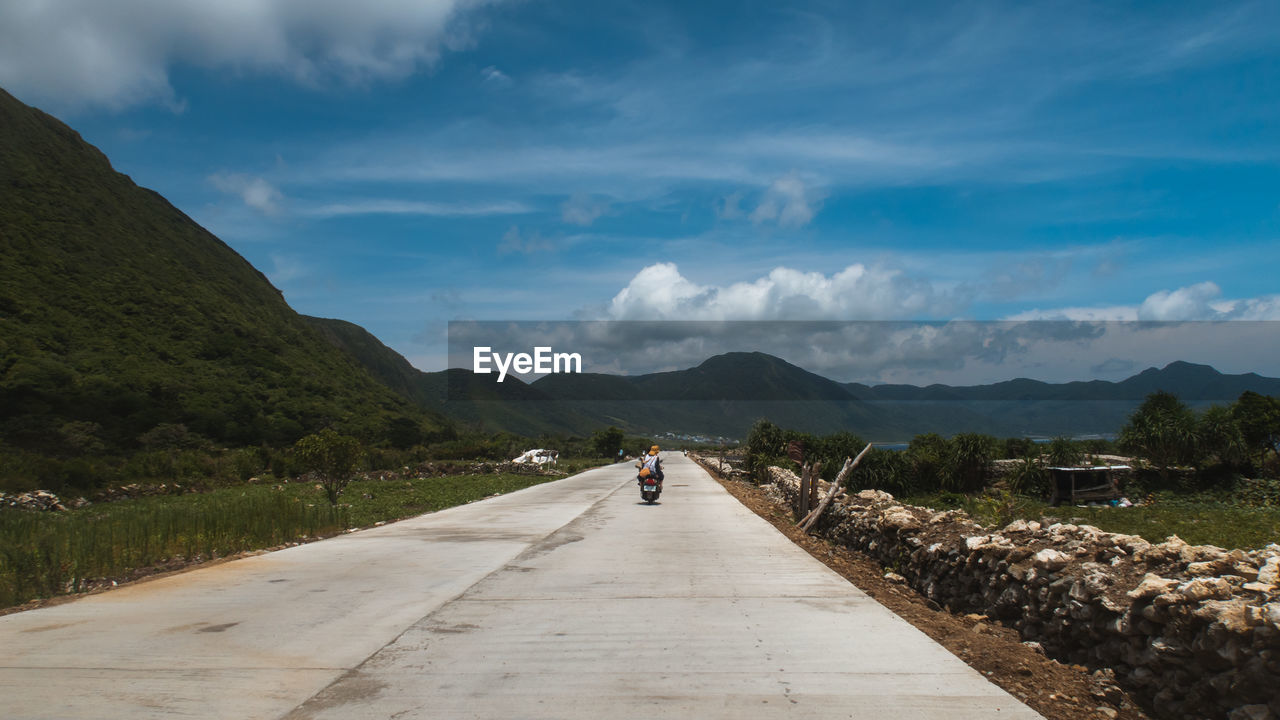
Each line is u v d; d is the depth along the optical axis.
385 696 4.00
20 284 60.41
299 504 13.83
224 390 59.34
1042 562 5.20
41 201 75.25
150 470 30.73
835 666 4.48
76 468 26.41
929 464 30.34
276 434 54.94
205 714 3.74
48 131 92.19
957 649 4.99
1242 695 3.39
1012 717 3.62
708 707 3.78
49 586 7.24
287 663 4.62
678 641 5.09
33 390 45.62
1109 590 4.42
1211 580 3.80
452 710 3.78
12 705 3.86
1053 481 27.20
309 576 7.82
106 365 54.31
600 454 81.12
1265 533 10.84
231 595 6.80
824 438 31.72
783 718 3.62
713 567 8.27
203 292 78.12
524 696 3.98
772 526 12.80
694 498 19.88
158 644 5.07
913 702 3.84
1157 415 29.27
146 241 83.06
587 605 6.29
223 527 10.70
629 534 11.60
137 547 9.29
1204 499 25.55
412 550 9.88
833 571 8.01
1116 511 16.25
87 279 66.88
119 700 3.95
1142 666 4.01
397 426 68.19
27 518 13.73
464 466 40.75
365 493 22.98
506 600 6.52
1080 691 4.17
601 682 4.21
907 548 8.12
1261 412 28.16
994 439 31.00
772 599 6.50
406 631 5.44
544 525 13.13
